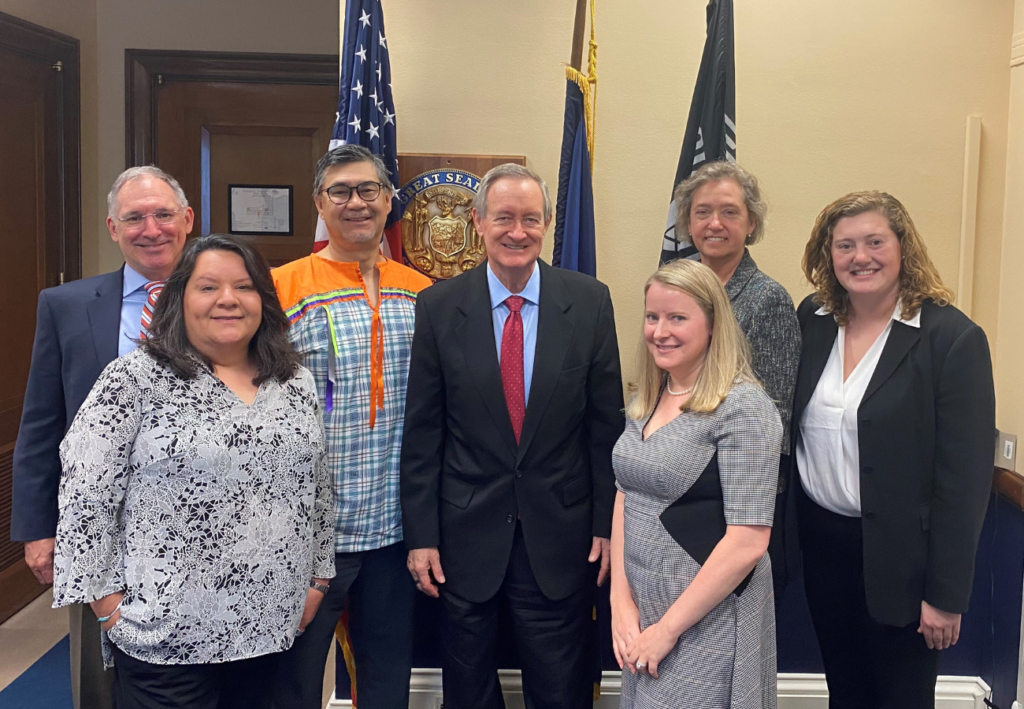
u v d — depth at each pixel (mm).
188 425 1458
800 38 2400
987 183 2420
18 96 3227
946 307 1698
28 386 1872
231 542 1480
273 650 1542
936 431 1659
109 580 1457
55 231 3475
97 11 3678
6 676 2730
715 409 1517
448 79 2424
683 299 1549
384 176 1934
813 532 1852
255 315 1561
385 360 1903
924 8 2387
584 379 1840
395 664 1990
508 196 1741
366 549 1890
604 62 2424
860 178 2434
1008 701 2256
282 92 3730
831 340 1822
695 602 1472
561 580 1836
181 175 3744
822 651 1918
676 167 2449
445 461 1891
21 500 1848
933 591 1642
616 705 2436
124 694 1514
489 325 1829
